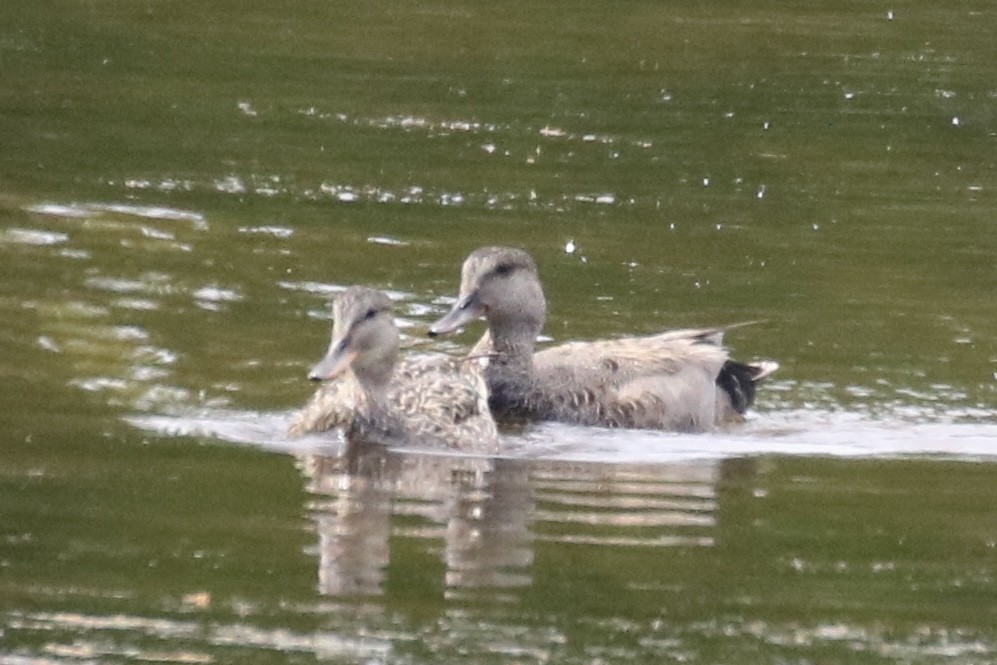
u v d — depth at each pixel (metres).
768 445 15.32
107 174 21.94
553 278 18.97
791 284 18.98
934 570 12.45
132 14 29.89
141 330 17.00
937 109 25.80
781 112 25.48
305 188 21.66
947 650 11.30
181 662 10.85
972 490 14.06
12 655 10.88
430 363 15.73
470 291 16.33
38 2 30.34
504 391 16.16
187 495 13.35
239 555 12.34
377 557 12.38
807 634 11.44
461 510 13.35
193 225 20.16
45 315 17.27
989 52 28.91
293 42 28.55
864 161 23.41
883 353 17.20
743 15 31.00
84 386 15.65
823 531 13.13
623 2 31.69
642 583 12.11
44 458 14.00
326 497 13.47
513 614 11.60
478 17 30.47
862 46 29.09
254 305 17.83
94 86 25.86
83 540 12.47
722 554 12.64
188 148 23.19
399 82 26.61
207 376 16.05
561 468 14.57
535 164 22.91
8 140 23.20
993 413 16.02
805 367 16.91
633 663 10.99
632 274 19.16
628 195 21.78
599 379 16.16
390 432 14.99
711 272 19.28
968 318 18.09
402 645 11.14
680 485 14.12
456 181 22.12
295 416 15.30
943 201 21.91
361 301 14.99
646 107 25.62
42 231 19.72
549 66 27.59
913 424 15.70
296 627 11.34
